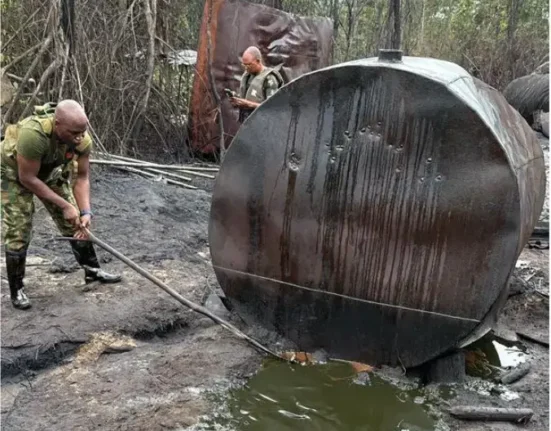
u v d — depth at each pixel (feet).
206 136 32.83
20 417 11.02
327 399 11.96
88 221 14.61
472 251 11.38
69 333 13.55
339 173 12.16
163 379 12.30
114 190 24.34
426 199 11.53
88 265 15.85
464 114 10.92
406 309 12.17
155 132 33.50
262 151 12.76
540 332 14.88
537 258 19.33
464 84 11.78
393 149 11.62
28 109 26.35
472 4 62.90
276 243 13.08
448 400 11.92
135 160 28.32
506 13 63.00
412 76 11.15
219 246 13.73
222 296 15.43
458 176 11.21
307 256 12.85
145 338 14.15
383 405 11.76
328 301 12.91
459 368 12.52
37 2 28.04
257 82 24.98
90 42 28.78
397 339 12.47
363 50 52.54
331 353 13.24
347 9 55.31
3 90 26.71
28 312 14.39
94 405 11.41
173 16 34.53
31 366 12.76
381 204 11.92
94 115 29.37
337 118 11.96
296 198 12.64
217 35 31.63
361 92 11.66
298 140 12.39
